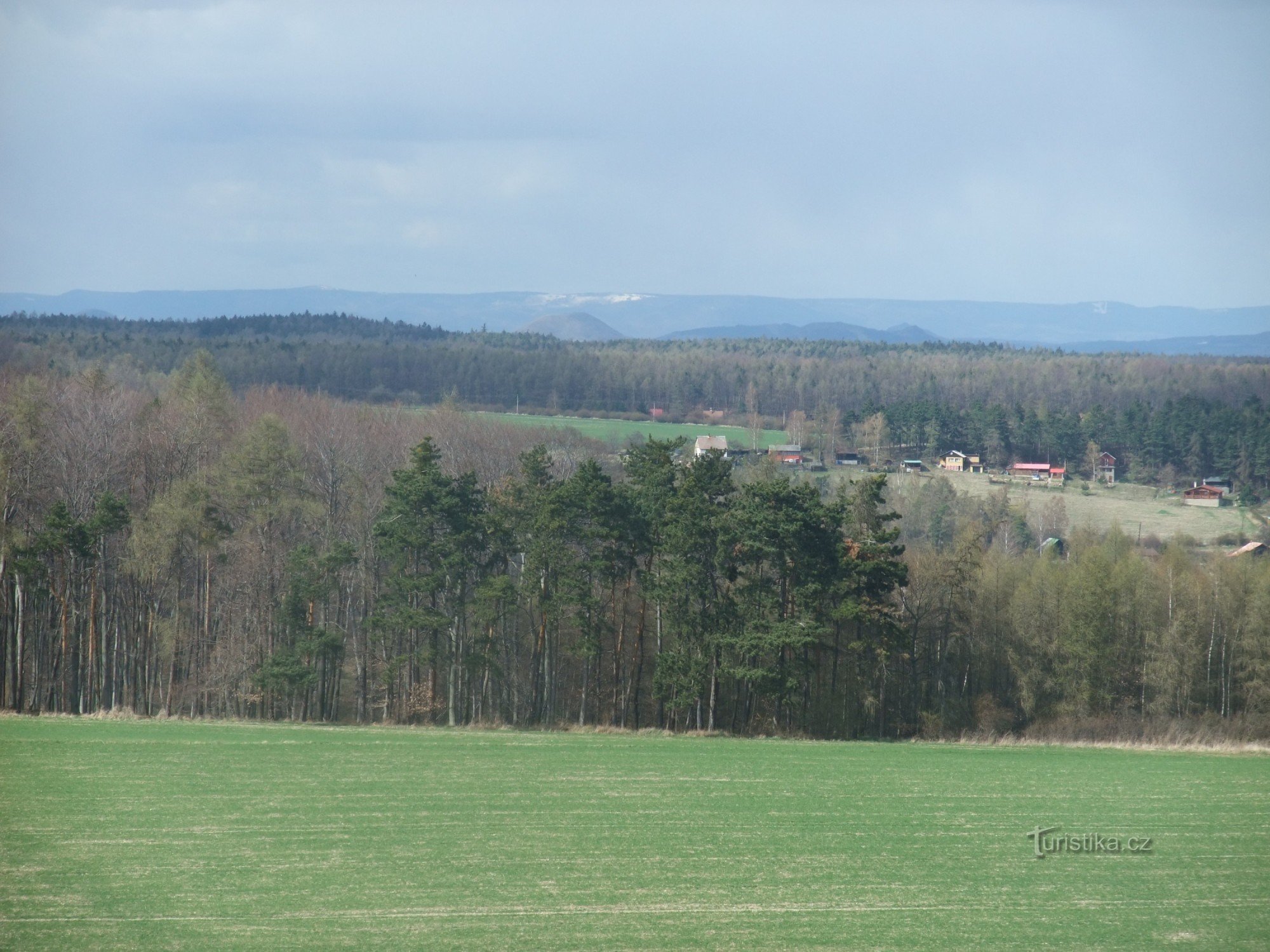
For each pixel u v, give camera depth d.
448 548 99.50
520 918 41.34
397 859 48.62
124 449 108.12
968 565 107.38
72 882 44.47
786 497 98.62
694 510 98.75
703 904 43.41
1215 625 108.31
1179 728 102.62
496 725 95.50
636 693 104.19
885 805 62.56
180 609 104.50
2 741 73.88
